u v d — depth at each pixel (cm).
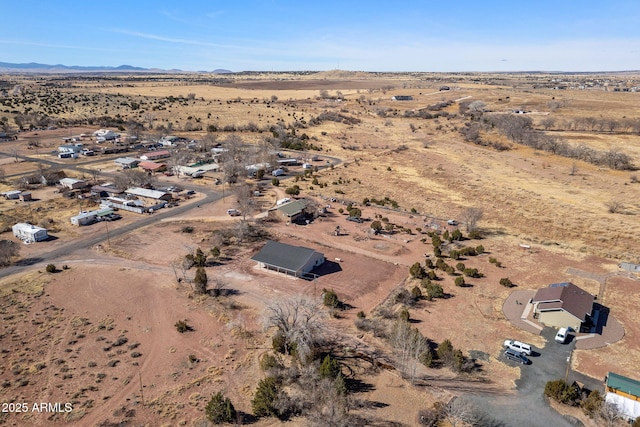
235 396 3912
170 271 6388
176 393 3931
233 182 11294
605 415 3609
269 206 9500
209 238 7644
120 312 5272
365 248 7419
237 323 5059
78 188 10500
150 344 4666
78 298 5578
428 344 4753
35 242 7362
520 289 6038
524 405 3888
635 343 4828
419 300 5728
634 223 8506
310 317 4625
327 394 3825
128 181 10481
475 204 9931
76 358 4388
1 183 10825
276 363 4253
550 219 8812
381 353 4588
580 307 5134
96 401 3806
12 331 4803
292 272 6306
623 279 6344
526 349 4600
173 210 9194
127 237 7650
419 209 9612
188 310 5344
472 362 4462
